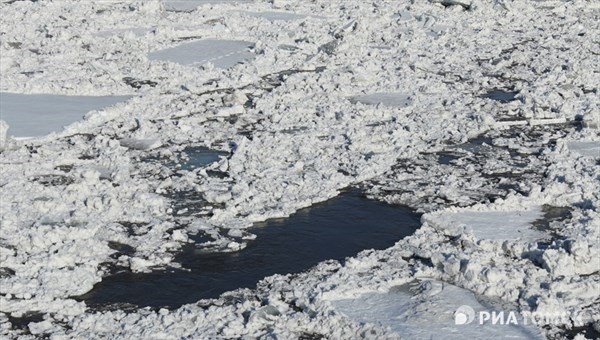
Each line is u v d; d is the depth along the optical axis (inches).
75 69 2322.8
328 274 1197.7
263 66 2379.4
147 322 1065.5
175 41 2719.0
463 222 1357.0
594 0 3383.4
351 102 2068.2
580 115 1932.8
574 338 1008.2
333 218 1406.3
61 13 3107.8
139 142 1764.3
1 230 1320.1
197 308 1107.3
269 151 1689.2
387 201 1472.7
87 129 1849.2
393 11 3221.0
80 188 1467.8
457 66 2423.7
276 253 1279.5
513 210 1414.9
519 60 2475.4
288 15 3166.8
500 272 1144.2
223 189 1507.1
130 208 1425.9
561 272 1165.7
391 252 1264.8
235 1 3422.7
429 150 1728.6
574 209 1412.4
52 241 1280.8
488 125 1891.0
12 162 1633.9
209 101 2071.9
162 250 1278.3
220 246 1295.5
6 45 2566.4
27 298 1126.4
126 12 3164.4
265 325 1056.2
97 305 1128.2
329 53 2522.1
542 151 1702.8
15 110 1952.5
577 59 2440.9
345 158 1665.8
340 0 3447.3
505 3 3208.7
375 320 1064.2
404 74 2303.2
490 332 1029.2
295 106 1989.4
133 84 2224.4
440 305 1090.1
